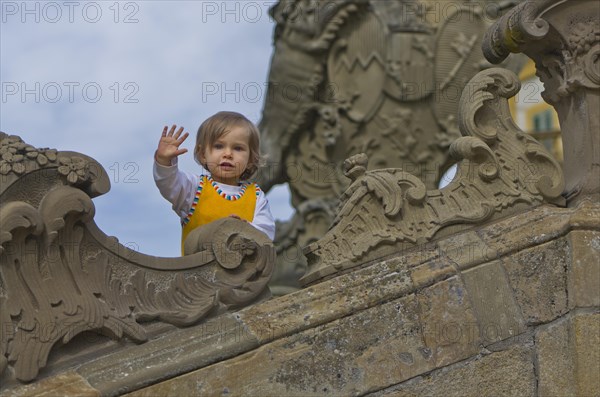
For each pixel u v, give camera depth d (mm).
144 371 13047
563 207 15164
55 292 13086
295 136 31359
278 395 13430
